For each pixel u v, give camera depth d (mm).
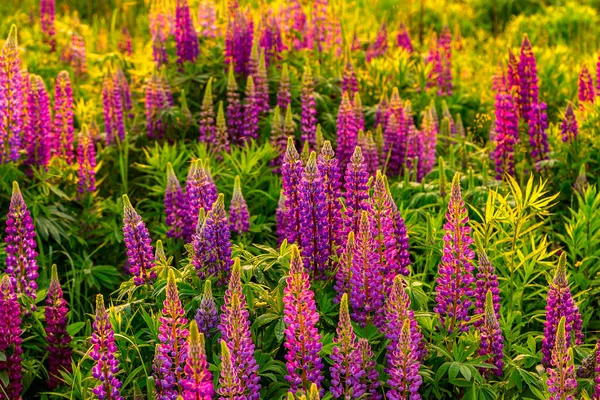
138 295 4770
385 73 6598
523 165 5754
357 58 7102
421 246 5109
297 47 6613
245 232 5320
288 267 4664
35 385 4805
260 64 6016
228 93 5938
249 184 5676
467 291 4598
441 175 5398
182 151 5816
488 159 5945
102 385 4434
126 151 5859
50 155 5664
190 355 4145
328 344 4477
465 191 5504
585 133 5875
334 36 6699
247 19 6348
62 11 10602
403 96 6609
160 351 4371
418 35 9586
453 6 10633
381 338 4574
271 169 5695
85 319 5270
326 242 4684
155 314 4656
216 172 5559
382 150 5762
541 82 6879
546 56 7367
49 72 7082
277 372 4547
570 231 5262
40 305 5047
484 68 7758
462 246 4570
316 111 6164
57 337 4695
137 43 8539
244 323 4316
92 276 5328
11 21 8711
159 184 5832
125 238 4742
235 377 4180
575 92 6875
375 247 4539
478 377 4449
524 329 5055
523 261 4934
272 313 4559
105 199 5746
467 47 8812
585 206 5273
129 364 4609
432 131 5824
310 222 4668
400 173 5793
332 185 4730
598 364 4469
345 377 4406
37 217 5426
